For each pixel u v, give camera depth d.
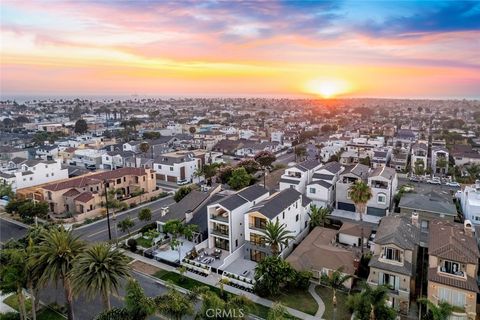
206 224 52.22
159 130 176.88
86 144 124.31
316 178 68.88
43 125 186.12
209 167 87.81
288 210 48.91
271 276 36.91
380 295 29.28
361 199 48.44
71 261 30.61
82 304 36.72
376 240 37.34
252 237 45.44
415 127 197.50
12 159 100.31
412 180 89.25
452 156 106.75
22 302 31.91
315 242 46.34
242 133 162.38
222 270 42.56
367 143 123.69
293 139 149.00
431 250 34.25
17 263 30.66
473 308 30.92
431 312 28.92
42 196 67.62
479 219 53.56
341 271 38.09
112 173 76.50
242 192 53.03
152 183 80.00
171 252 48.25
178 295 30.31
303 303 36.06
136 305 28.08
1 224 61.44
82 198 64.94
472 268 32.06
